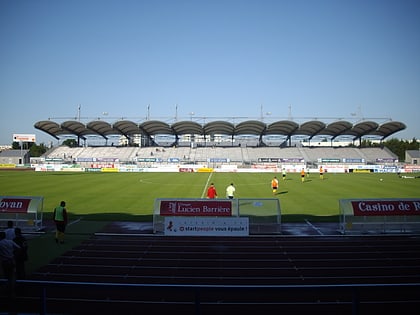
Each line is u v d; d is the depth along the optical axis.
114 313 9.06
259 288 4.09
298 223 20.75
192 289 4.13
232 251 14.84
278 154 85.12
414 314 9.01
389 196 32.09
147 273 11.99
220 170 66.19
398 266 12.85
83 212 24.03
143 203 27.88
